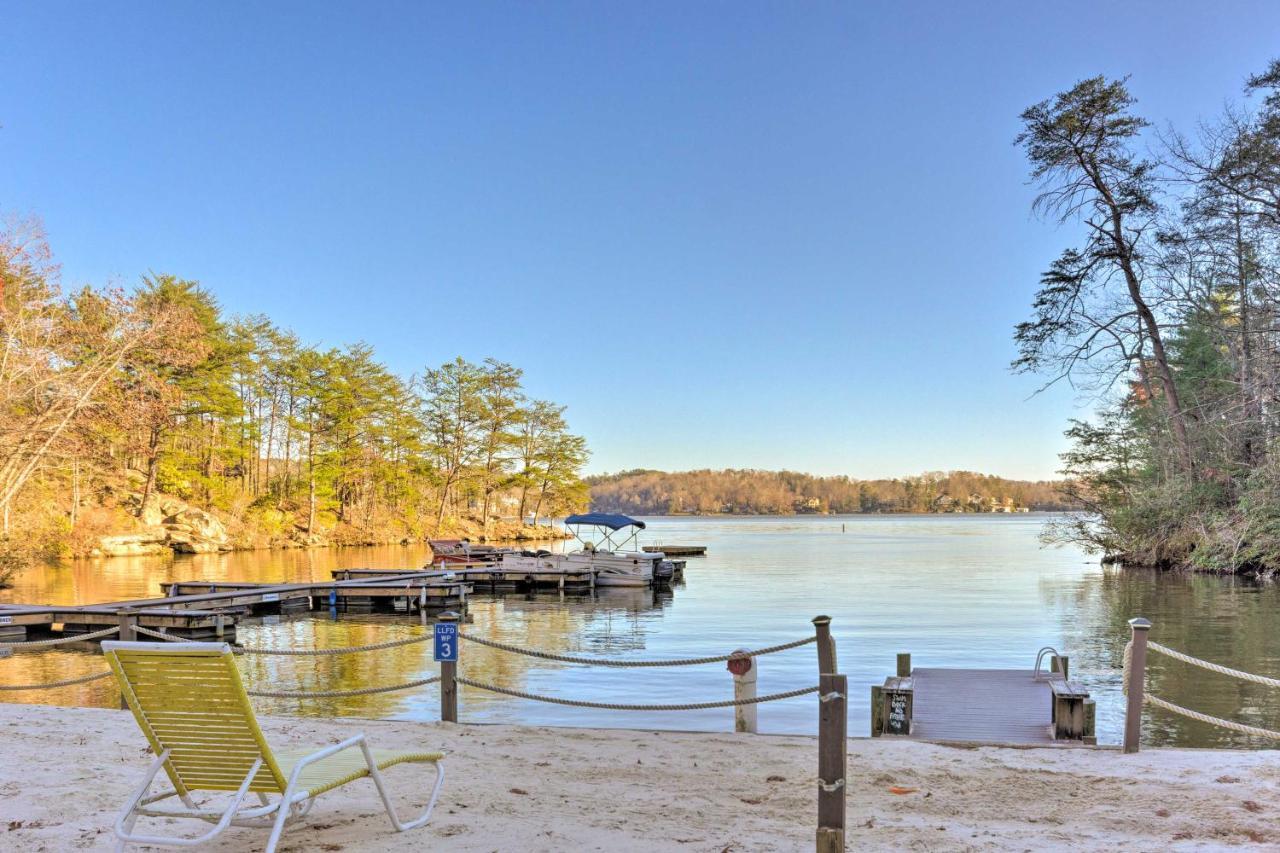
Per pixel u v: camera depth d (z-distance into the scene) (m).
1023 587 34.03
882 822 5.42
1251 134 34.31
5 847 4.79
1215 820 5.45
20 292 39.88
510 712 12.40
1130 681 7.47
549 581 37.62
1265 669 16.19
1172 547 40.81
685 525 164.88
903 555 58.59
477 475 86.94
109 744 7.55
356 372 77.69
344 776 4.75
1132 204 38.44
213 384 67.31
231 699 4.31
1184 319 38.75
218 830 4.15
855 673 15.79
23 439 40.38
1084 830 5.27
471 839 4.97
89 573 44.09
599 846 4.85
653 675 15.37
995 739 8.87
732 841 4.97
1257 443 36.06
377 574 37.88
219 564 51.41
